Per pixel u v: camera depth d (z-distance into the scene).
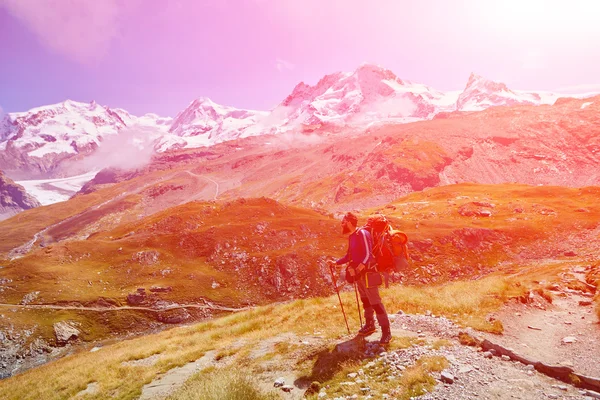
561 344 8.69
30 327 114.62
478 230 155.62
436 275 135.62
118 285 137.50
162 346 16.88
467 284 17.50
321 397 6.90
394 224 170.25
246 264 146.25
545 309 12.85
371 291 8.49
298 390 7.61
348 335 10.12
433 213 193.88
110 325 119.75
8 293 130.88
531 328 10.12
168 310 124.38
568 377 6.62
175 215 190.25
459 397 6.02
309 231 167.00
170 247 158.50
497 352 7.96
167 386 10.29
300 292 132.88
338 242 158.38
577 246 142.38
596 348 8.13
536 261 136.12
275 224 170.38
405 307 13.25
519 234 156.50
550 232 157.62
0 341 108.94
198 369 11.16
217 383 7.63
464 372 6.92
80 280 138.00
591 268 26.55
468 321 10.28
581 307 13.23
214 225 180.00
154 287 131.88
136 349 18.53
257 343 12.16
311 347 9.84
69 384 14.18
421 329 9.81
